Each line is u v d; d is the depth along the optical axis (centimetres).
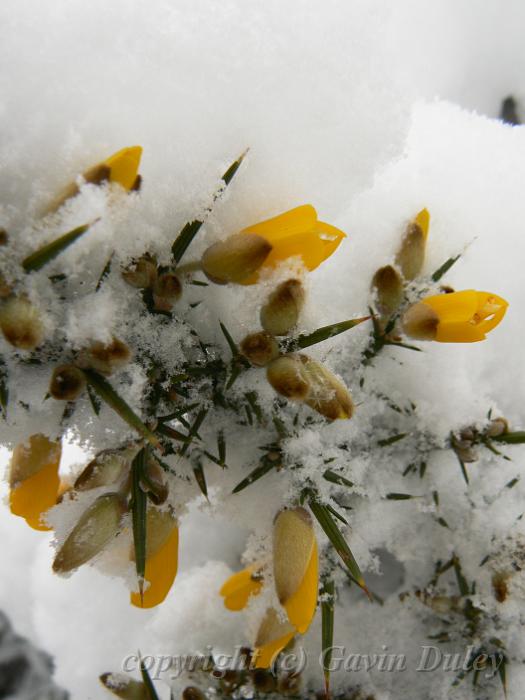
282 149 17
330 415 16
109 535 16
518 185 20
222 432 18
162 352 16
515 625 19
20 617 24
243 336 17
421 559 20
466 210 20
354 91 17
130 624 23
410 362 19
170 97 16
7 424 16
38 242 15
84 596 23
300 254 16
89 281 16
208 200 16
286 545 16
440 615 20
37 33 16
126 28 16
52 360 15
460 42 25
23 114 16
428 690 20
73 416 16
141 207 16
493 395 20
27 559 24
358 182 17
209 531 23
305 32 16
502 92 25
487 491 19
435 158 20
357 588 22
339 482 17
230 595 18
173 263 16
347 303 18
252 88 16
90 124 16
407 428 19
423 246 18
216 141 16
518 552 19
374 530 19
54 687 25
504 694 20
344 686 20
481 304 17
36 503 16
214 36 16
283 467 17
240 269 16
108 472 16
